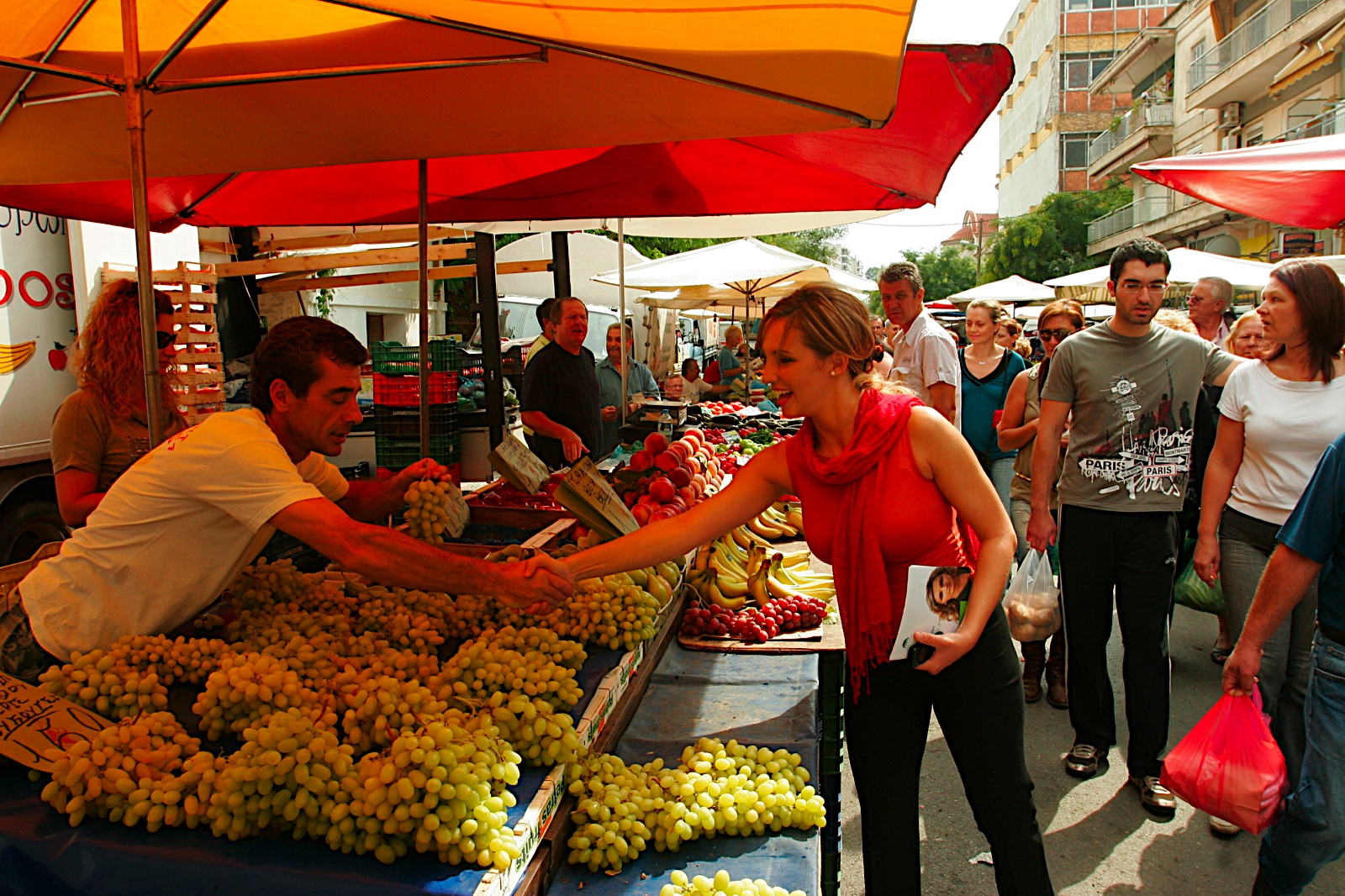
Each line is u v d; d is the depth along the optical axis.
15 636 1.90
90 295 4.81
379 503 2.62
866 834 2.29
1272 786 2.55
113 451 2.83
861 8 1.49
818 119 2.12
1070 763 3.80
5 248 4.40
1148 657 3.46
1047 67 52.84
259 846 1.45
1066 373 3.53
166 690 1.82
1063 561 3.61
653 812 1.76
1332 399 3.01
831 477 2.03
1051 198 40.47
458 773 1.39
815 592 3.36
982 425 5.45
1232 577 3.24
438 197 4.72
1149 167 4.89
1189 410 3.35
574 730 1.82
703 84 2.00
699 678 2.55
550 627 2.29
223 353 7.06
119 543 1.90
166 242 5.40
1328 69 21.75
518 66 2.08
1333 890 3.05
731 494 2.24
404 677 1.92
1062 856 3.22
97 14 2.19
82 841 1.45
